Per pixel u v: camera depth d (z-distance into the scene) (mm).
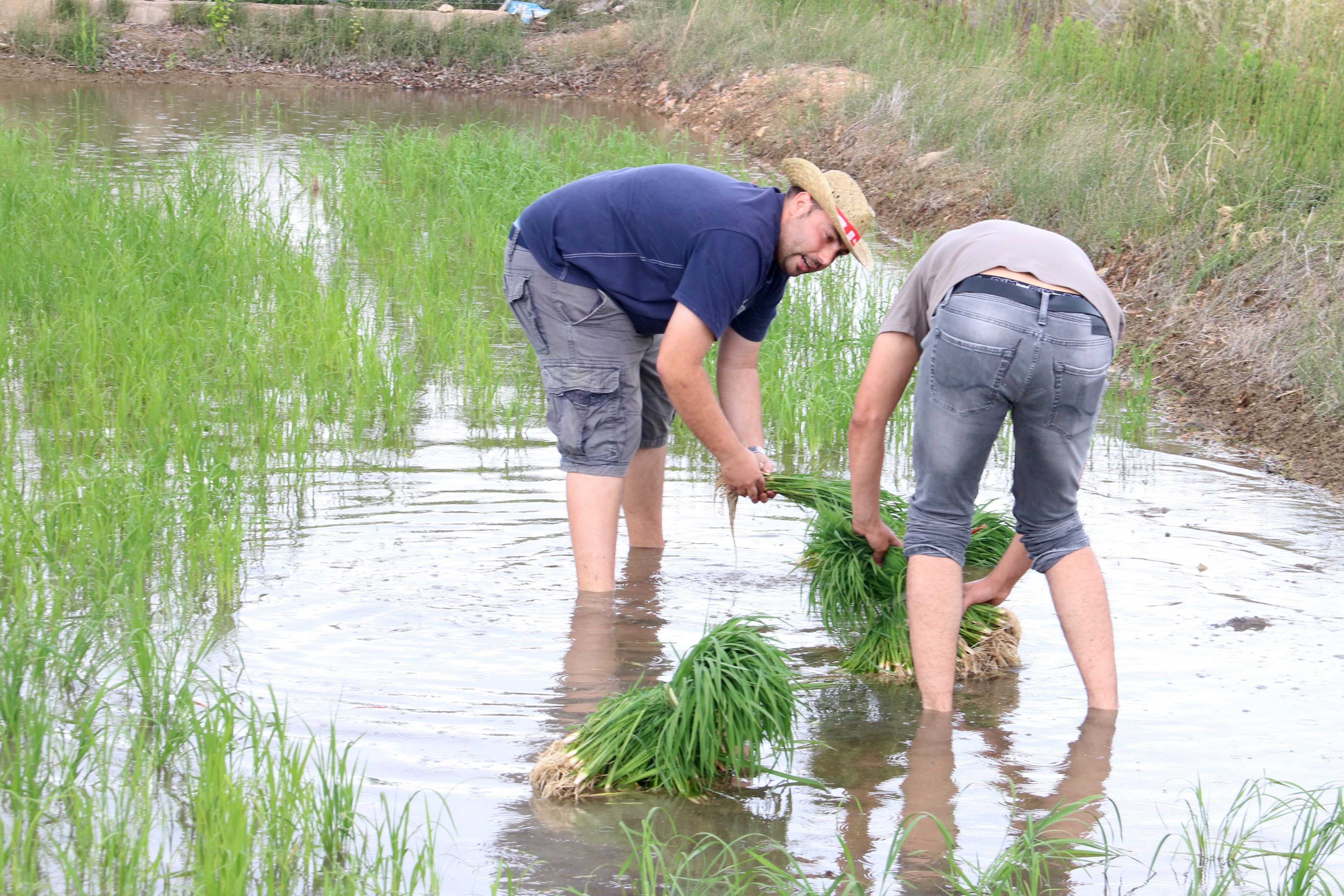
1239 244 9461
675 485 6617
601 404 5055
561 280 4938
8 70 20797
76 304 7789
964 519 4254
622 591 5223
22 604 4434
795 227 4578
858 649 4688
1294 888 3066
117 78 21297
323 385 7250
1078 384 3975
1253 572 5473
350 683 4254
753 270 4543
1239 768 3816
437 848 3285
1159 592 5234
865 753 3932
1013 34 17094
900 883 3172
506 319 9297
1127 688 4395
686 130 19188
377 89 22375
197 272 8773
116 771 3576
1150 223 10266
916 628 4262
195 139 15906
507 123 18938
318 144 15508
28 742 3570
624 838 3371
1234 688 4379
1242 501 6441
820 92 17922
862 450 4465
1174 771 3797
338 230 11281
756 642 3863
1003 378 3949
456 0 25844
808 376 7730
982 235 4137
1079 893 3146
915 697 4391
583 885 3121
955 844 3365
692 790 3662
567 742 3744
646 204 4723
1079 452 4141
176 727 3752
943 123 14641
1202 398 8062
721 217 4543
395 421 7066
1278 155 10391
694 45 21828
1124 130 12086
